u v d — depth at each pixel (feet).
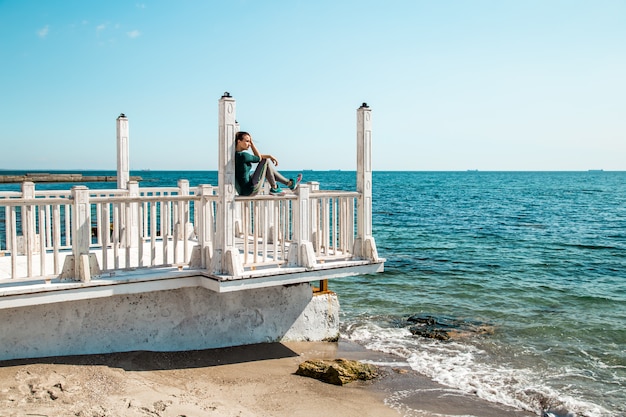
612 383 29.27
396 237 101.55
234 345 28.14
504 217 147.95
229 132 23.82
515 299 50.62
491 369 30.89
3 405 18.29
